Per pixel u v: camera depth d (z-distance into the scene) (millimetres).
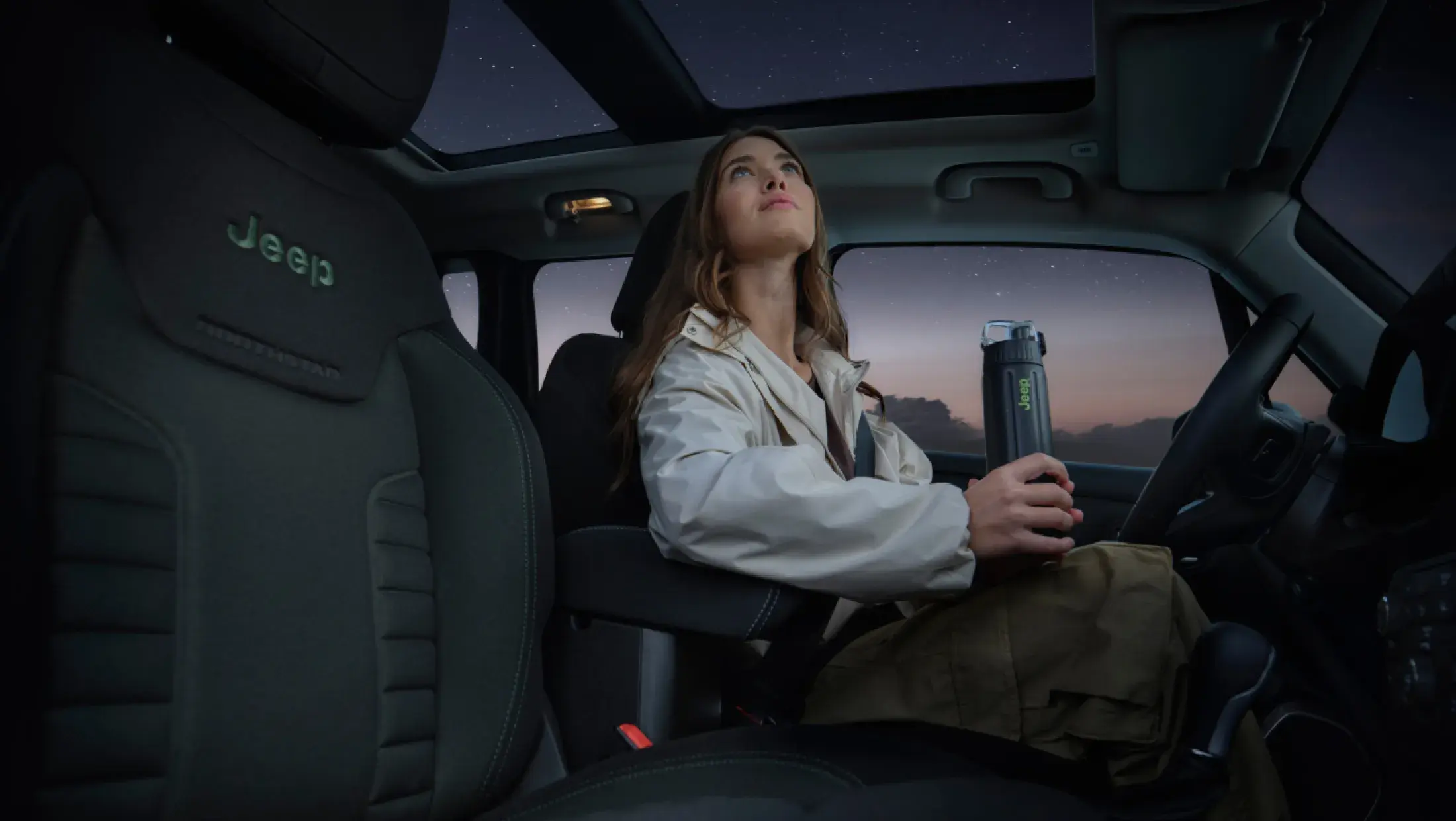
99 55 648
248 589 655
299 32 791
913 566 830
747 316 1318
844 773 642
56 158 594
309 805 664
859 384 1436
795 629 885
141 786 563
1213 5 1650
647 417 1096
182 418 643
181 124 697
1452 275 1143
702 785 644
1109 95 1963
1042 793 576
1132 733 764
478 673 842
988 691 819
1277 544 1372
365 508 785
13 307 534
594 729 1077
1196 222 2104
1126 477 2068
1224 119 1892
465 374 934
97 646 549
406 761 753
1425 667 788
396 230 924
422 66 932
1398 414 1572
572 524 1212
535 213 2619
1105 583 818
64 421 561
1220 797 729
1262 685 761
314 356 771
